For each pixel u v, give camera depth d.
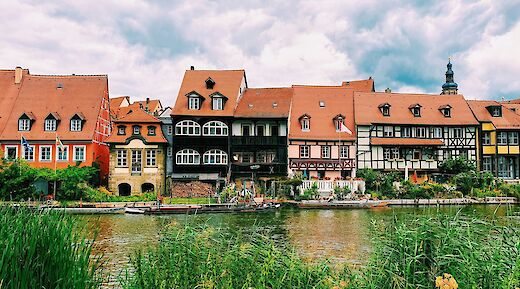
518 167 58.06
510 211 10.63
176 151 51.88
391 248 8.59
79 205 40.94
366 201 43.53
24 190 42.78
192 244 9.21
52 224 7.16
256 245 9.83
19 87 55.34
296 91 59.47
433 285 7.57
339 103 58.56
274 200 44.94
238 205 40.75
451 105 59.22
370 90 69.56
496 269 7.58
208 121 52.59
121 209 39.09
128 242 23.38
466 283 7.52
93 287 7.64
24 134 50.72
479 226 9.85
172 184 50.41
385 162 55.19
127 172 50.16
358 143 55.19
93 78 55.88
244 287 8.16
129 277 9.78
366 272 8.88
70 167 47.84
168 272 8.51
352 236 24.95
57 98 53.81
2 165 43.59
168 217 35.12
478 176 49.09
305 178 50.34
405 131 56.22
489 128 57.38
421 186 47.69
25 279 6.11
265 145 52.91
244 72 58.03
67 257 7.02
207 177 51.16
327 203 42.22
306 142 54.62
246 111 54.09
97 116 52.62
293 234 25.77
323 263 10.41
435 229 8.46
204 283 8.02
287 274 8.90
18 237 6.41
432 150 56.34
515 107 63.97
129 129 51.03
